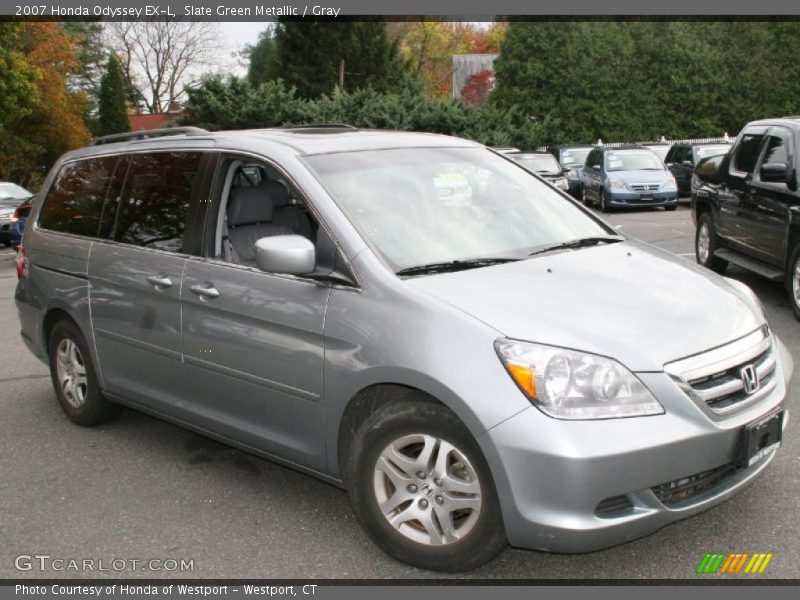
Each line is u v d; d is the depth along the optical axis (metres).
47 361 5.74
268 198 4.56
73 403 5.56
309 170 4.06
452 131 29.69
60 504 4.39
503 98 35.47
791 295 7.78
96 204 5.23
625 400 3.10
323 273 3.73
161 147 4.89
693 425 3.15
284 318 3.81
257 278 3.99
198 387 4.39
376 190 4.09
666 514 3.16
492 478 3.19
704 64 34.56
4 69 27.55
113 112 49.62
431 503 3.41
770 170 7.93
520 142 30.61
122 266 4.79
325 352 3.67
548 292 3.54
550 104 34.72
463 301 3.39
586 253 4.10
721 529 3.76
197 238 4.39
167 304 4.46
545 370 3.10
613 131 34.72
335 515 4.13
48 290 5.43
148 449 5.14
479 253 3.96
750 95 34.84
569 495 3.02
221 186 4.41
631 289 3.66
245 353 4.04
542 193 4.74
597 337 3.22
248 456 4.96
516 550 3.71
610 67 34.78
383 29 43.47
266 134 4.59
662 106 35.12
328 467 3.80
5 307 10.70
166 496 4.43
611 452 3.01
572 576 3.48
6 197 20.52
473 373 3.17
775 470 4.30
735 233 9.07
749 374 3.40
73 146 38.88
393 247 3.79
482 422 3.12
